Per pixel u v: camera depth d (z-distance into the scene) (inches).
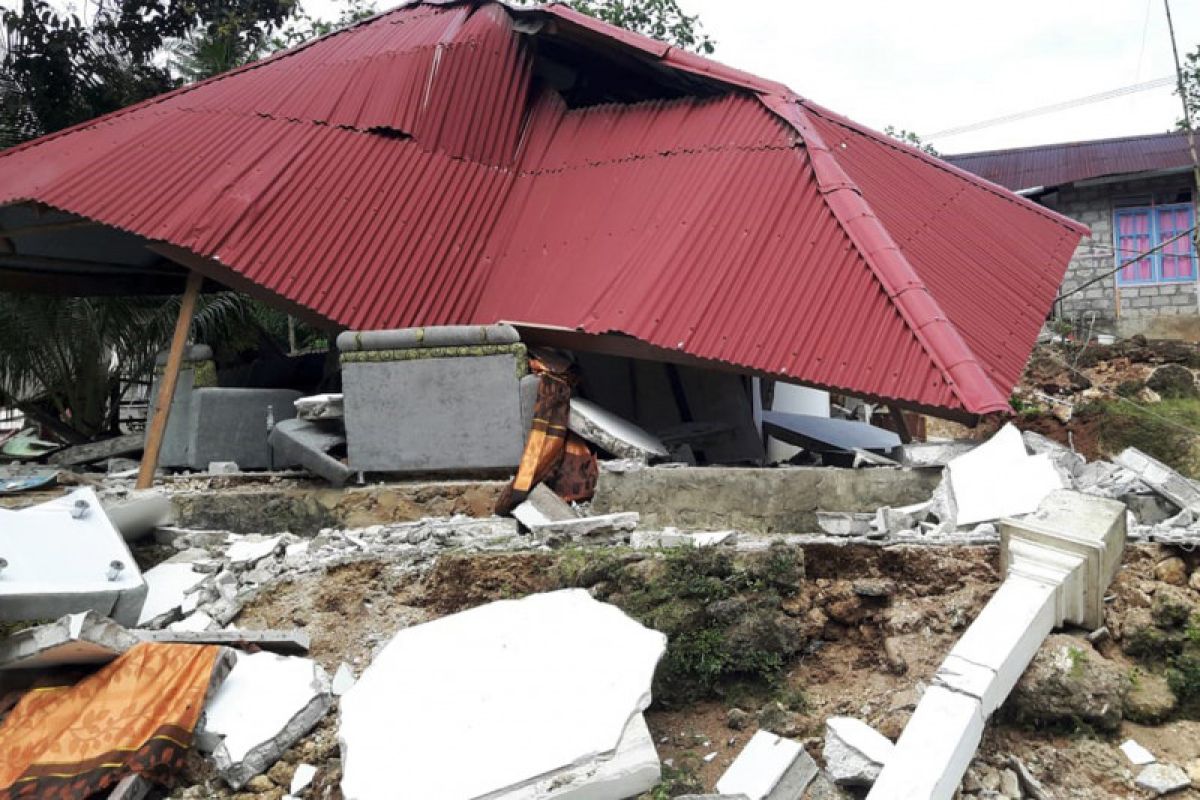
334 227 396.2
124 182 388.2
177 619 267.3
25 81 641.0
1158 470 284.0
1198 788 189.9
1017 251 452.8
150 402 432.8
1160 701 208.4
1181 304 739.4
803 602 237.3
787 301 347.9
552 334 366.3
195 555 299.6
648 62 445.7
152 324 605.3
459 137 440.5
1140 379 648.4
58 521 258.1
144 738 207.5
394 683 198.4
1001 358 360.5
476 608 221.3
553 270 399.2
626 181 416.2
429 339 340.2
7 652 222.2
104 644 221.3
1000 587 219.9
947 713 187.5
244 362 652.7
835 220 363.3
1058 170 797.2
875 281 343.0
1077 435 550.3
